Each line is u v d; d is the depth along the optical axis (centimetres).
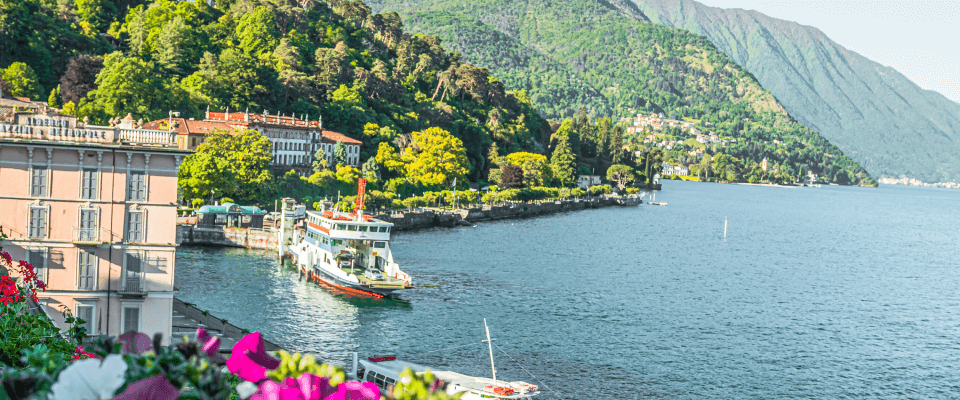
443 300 10950
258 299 10419
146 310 5997
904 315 11794
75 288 5853
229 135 19025
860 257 19975
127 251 5938
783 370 8262
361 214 12362
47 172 5769
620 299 11800
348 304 10394
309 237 12581
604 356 8450
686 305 11606
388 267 11819
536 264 15038
